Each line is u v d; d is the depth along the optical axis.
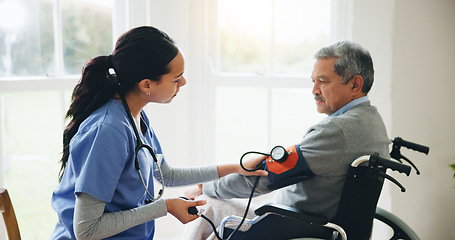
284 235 1.61
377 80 2.39
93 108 1.45
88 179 1.32
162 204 1.45
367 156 1.41
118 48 1.42
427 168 2.47
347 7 2.46
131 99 1.48
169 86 1.47
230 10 2.59
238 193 1.70
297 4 2.57
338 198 1.55
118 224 1.36
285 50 2.62
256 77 2.62
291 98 2.79
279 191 1.71
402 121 2.42
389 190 2.45
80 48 2.45
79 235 1.33
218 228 1.74
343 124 1.50
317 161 1.51
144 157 1.49
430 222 2.53
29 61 2.35
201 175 1.77
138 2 2.40
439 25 2.36
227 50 2.63
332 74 1.56
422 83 2.40
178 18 2.46
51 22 2.37
